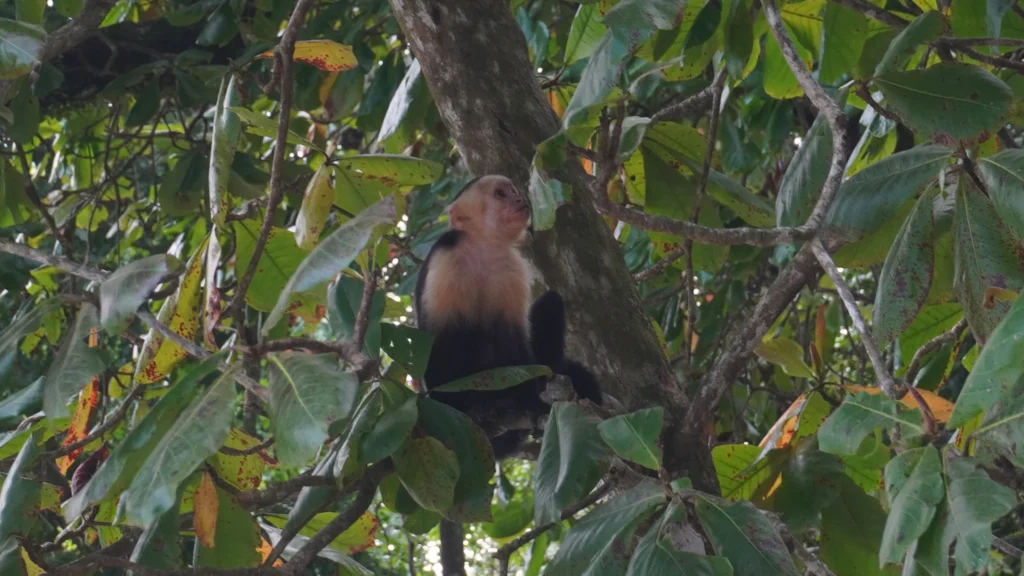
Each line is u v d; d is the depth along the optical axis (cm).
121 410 482
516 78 510
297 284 327
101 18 694
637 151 590
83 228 954
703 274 895
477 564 1327
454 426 394
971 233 364
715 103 562
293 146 959
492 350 648
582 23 546
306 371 328
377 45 940
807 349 857
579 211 502
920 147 402
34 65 375
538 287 638
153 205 943
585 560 318
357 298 436
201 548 402
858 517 457
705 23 514
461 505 387
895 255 375
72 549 722
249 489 446
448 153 930
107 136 884
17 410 388
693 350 868
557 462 352
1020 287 354
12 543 345
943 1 473
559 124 517
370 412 381
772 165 952
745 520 308
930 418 310
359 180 492
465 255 643
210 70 803
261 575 354
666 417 469
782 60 591
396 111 668
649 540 300
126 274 373
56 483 536
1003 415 292
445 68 507
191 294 448
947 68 362
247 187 750
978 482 278
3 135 869
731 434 847
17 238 738
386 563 1404
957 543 271
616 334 495
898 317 365
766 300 456
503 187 646
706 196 604
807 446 466
